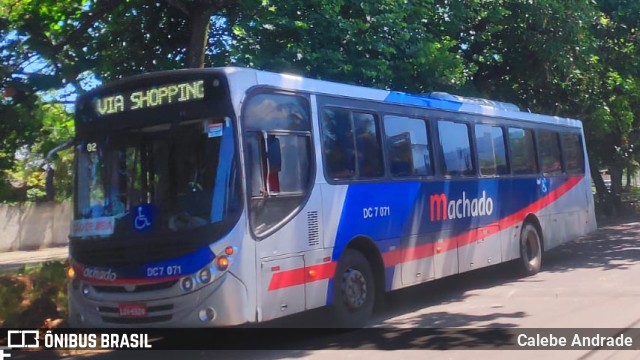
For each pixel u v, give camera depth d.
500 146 12.64
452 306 10.41
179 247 6.98
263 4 11.54
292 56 11.55
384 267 9.19
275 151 7.27
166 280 7.00
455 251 10.85
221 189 7.02
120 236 7.30
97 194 7.66
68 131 11.75
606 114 19.84
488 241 11.88
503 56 18.42
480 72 18.89
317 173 8.16
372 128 9.34
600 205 33.28
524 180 13.28
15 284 9.98
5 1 11.29
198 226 6.96
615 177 32.94
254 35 11.85
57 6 11.80
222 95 7.19
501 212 12.39
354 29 11.90
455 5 15.33
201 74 7.30
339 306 8.37
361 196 8.86
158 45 13.05
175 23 12.91
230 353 7.97
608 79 20.02
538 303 10.25
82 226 7.65
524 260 13.13
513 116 13.21
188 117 7.31
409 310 10.24
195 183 7.16
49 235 33.75
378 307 10.62
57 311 9.52
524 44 17.89
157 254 7.06
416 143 10.23
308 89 8.30
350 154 8.82
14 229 32.06
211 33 12.73
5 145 11.69
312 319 8.50
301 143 8.02
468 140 11.62
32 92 11.09
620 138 28.11
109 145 7.71
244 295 6.92
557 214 14.53
